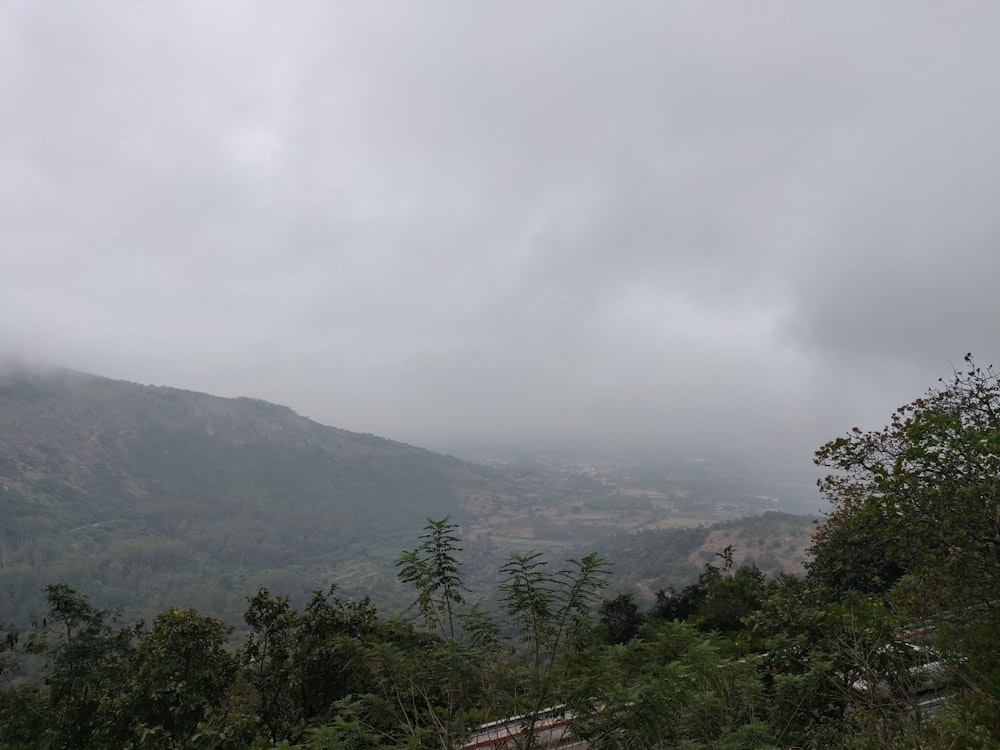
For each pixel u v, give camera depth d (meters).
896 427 6.91
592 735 4.36
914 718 4.24
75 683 7.82
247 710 7.06
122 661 8.37
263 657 8.24
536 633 4.75
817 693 5.08
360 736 4.74
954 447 5.50
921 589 5.95
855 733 4.51
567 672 4.63
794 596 7.00
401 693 5.29
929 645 5.09
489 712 4.76
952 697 4.21
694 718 4.85
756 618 6.68
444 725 4.81
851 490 7.21
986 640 4.65
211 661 7.67
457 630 4.95
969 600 5.50
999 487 5.26
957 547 5.68
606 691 4.43
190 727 7.00
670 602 16.56
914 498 5.86
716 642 6.23
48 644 8.41
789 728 5.05
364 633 8.06
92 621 8.59
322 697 7.54
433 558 5.11
